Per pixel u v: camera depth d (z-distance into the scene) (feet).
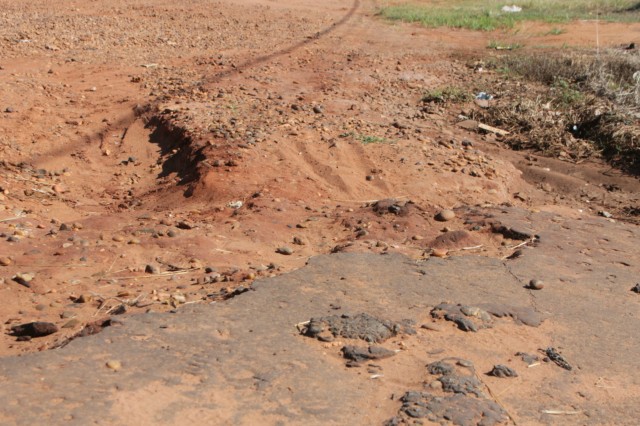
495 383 13.41
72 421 11.02
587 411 12.82
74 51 40.75
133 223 21.99
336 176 25.72
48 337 14.75
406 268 18.29
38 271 18.13
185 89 34.24
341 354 13.83
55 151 28.60
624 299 17.63
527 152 31.30
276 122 29.76
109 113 31.55
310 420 11.72
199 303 15.83
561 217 23.43
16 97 32.17
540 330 15.69
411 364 13.70
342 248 19.80
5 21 47.29
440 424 11.83
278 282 16.97
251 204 23.15
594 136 32.37
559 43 49.44
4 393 11.66
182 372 12.75
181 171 26.91
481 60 43.39
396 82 38.40
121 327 14.29
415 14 60.44
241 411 11.79
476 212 23.08
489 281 17.90
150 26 49.32
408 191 25.20
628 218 25.81
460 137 31.76
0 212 22.36
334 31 51.52
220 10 57.11
